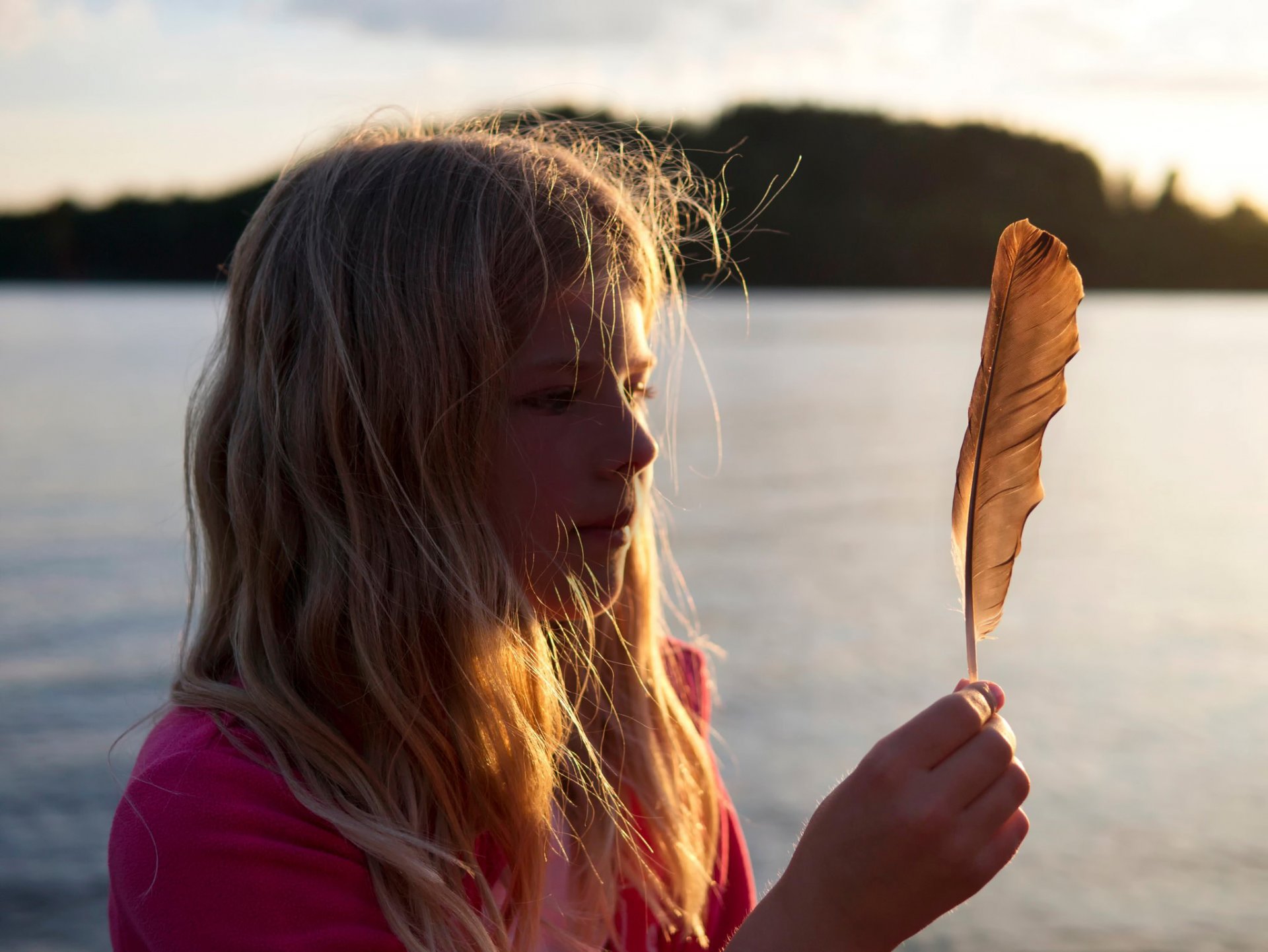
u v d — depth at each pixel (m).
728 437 29.08
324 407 1.14
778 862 6.10
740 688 9.50
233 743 1.05
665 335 1.56
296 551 1.16
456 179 1.19
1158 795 7.12
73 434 26.97
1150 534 17.72
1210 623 11.96
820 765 7.66
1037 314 1.03
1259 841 6.36
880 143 87.00
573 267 1.14
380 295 1.14
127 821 1.00
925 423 32.94
